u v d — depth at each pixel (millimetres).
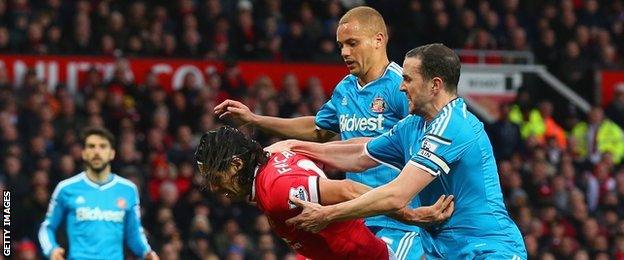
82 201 34031
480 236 21062
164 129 52312
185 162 49969
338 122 26000
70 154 48281
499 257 20906
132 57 57156
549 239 52250
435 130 20719
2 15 55750
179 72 57969
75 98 54250
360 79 25141
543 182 55344
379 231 24609
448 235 21281
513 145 57406
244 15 60031
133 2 59688
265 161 21125
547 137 60438
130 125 50688
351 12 24734
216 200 48938
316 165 22406
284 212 20734
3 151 48344
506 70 66500
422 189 20781
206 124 53125
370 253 21875
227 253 47188
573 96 67438
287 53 60812
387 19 64312
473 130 20922
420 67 20859
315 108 56000
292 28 61062
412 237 24328
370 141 22656
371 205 20250
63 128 50844
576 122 64188
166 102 54375
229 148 20734
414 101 21031
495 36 66375
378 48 24703
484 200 21047
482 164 21000
